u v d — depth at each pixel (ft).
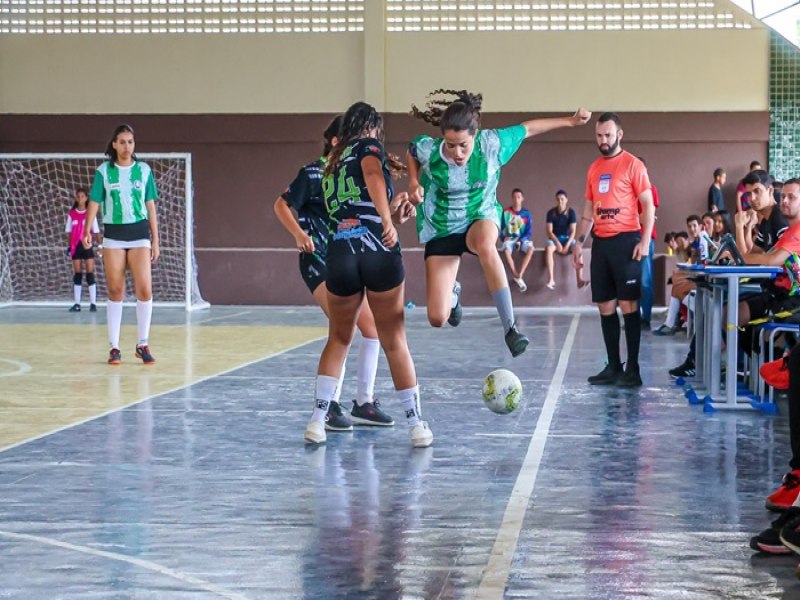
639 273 32.32
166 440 23.63
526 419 26.61
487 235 23.84
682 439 23.88
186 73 79.77
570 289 74.84
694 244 52.54
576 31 77.51
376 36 78.02
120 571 14.15
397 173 23.15
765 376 18.65
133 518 16.90
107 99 80.18
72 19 80.07
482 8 77.97
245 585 13.58
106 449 22.56
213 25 79.56
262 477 19.92
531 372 36.14
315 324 58.95
